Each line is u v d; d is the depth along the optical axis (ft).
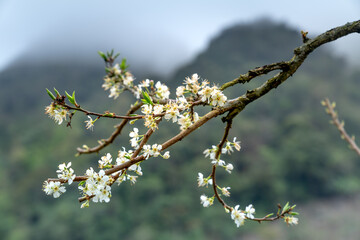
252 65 354.74
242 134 239.71
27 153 236.63
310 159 223.30
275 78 6.36
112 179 5.78
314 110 272.92
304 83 301.43
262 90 6.32
